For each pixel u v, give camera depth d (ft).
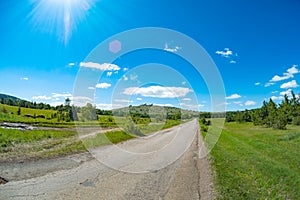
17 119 125.80
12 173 32.60
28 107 251.39
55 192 26.61
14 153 44.91
